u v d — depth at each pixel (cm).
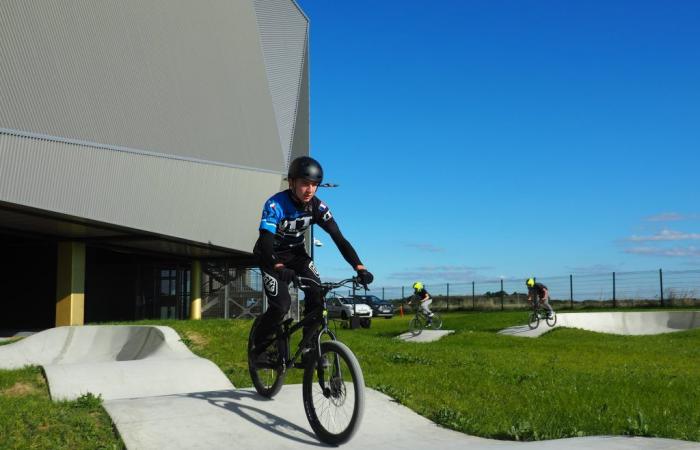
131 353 1190
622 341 1678
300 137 3575
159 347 1112
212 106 2559
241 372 863
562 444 452
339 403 471
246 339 1137
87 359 1226
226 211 2694
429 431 528
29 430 480
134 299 3309
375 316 3969
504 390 718
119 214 2089
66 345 1261
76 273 2438
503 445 467
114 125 2003
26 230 2234
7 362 1120
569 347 1462
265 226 490
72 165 1859
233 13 2780
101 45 1938
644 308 3338
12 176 1692
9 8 1628
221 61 2659
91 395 578
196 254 3070
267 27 3134
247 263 3369
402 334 2064
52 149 1783
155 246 2689
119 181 2055
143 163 2139
